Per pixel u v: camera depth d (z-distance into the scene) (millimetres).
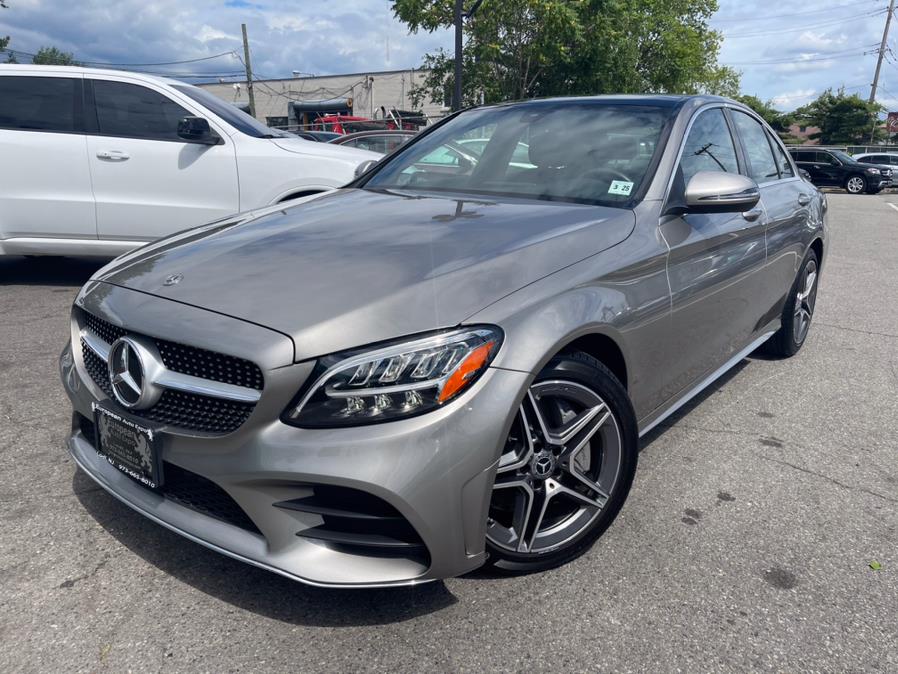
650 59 26359
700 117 3258
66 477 2770
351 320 1834
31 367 3965
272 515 1832
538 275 2117
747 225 3301
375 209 2734
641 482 2879
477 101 22438
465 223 2451
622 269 2357
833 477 2971
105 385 2207
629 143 2975
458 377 1829
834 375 4289
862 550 2441
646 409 2641
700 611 2098
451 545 1867
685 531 2521
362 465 1748
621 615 2070
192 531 1973
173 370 1963
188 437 1892
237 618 2021
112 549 2320
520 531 2127
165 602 2080
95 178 5539
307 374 1786
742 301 3357
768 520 2615
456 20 16938
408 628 1995
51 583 2148
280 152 5750
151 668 1835
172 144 5613
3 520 2465
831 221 13992
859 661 1922
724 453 3174
